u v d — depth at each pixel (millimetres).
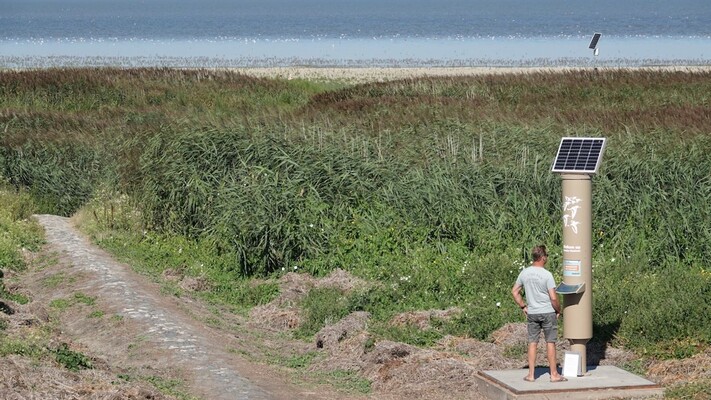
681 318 16859
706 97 46594
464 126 32250
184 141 27406
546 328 14406
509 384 14305
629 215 24234
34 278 22312
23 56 102375
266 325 19500
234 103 52000
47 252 24656
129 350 16641
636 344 16594
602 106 44406
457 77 56031
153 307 19125
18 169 32406
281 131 29906
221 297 21609
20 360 14016
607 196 24375
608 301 17984
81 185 32344
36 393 12750
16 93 51938
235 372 15523
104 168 32438
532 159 27391
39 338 15672
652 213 24125
